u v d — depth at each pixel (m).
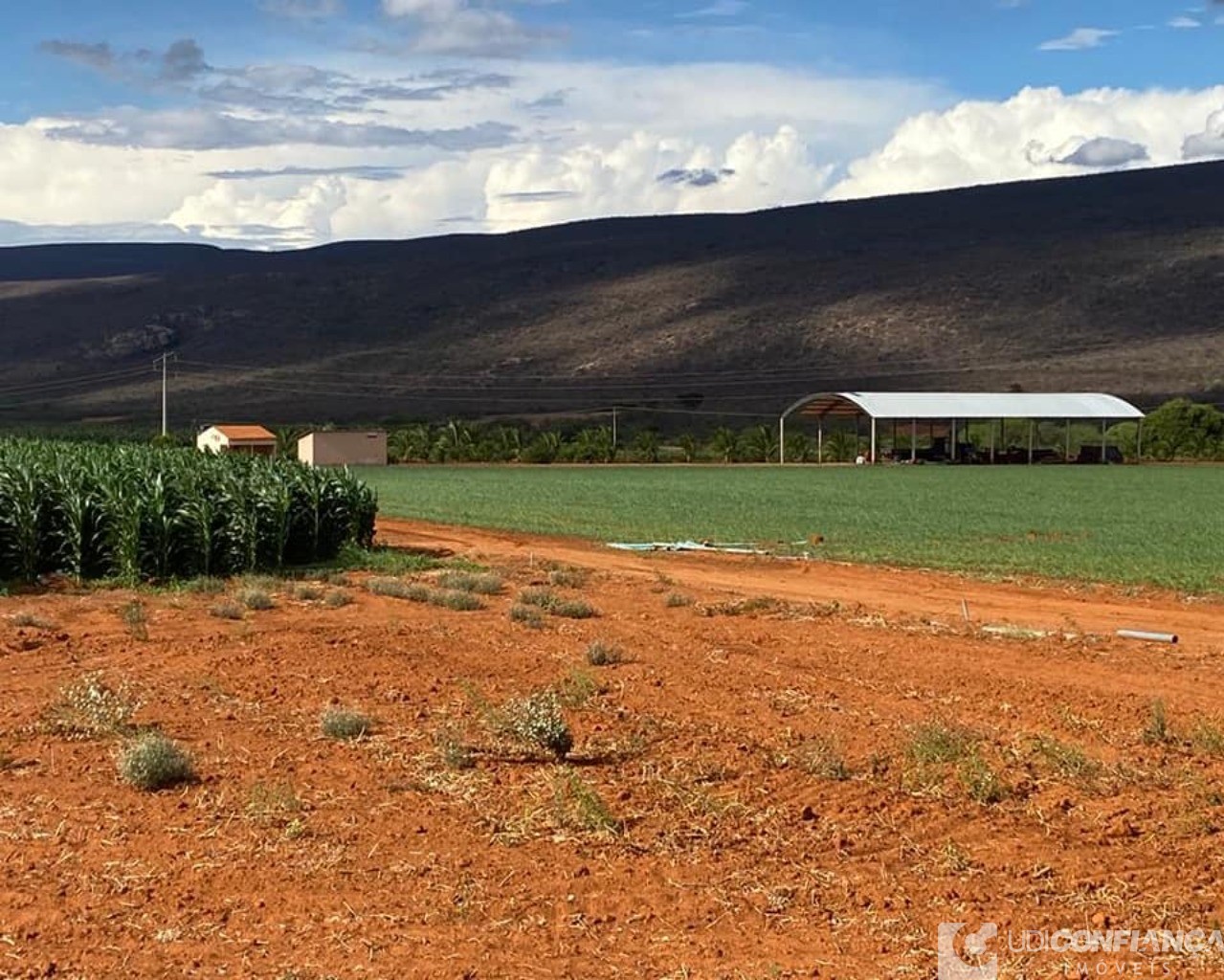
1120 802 11.82
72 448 44.72
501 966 8.45
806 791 12.09
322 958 8.54
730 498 58.25
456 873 10.00
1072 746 13.55
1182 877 10.00
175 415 158.62
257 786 11.91
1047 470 88.88
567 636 20.47
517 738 13.67
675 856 10.40
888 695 16.19
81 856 10.37
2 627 20.91
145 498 27.80
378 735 14.06
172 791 12.02
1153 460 104.00
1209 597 26.42
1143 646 20.12
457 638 20.16
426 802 11.70
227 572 28.48
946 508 51.88
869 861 10.34
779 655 19.00
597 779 12.40
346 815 11.33
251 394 174.50
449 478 77.69
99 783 12.30
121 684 16.47
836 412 110.94
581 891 9.68
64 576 27.41
